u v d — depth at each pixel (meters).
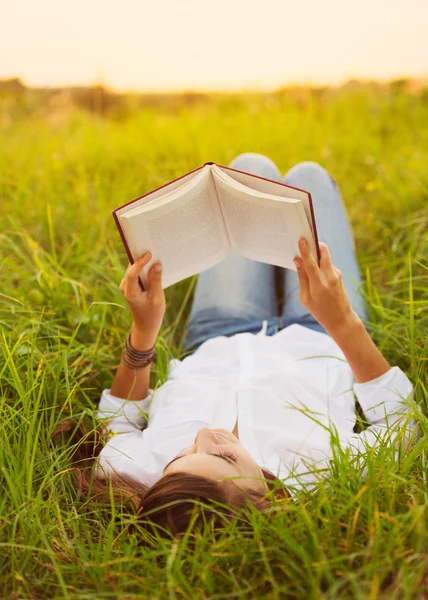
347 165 3.89
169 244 1.73
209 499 1.50
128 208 1.66
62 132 4.88
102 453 1.92
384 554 1.39
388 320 2.47
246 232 1.77
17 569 1.54
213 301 2.45
